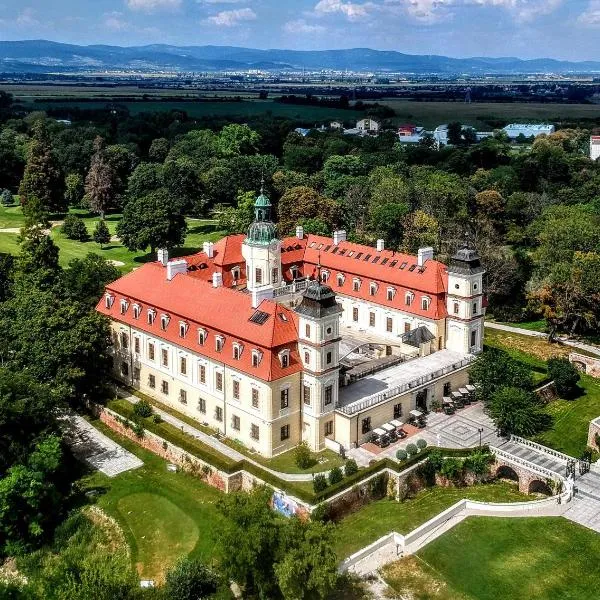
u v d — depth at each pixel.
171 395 111.88
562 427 113.88
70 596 70.81
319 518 84.44
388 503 92.12
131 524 88.38
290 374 95.94
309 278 140.00
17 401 93.25
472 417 109.88
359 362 117.06
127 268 184.25
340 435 99.56
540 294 148.38
